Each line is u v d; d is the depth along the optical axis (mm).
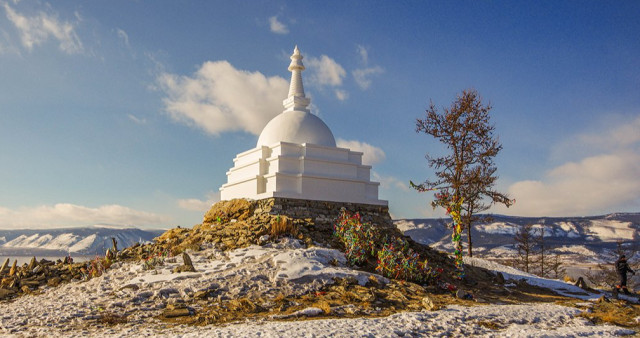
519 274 35375
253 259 23203
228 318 16844
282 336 13961
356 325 15656
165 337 14133
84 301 18969
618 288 28312
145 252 26812
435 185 30109
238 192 33875
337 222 28859
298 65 37938
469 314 18250
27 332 15328
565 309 20547
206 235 27250
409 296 20641
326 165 33000
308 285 20250
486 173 33812
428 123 29828
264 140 34906
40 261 26953
